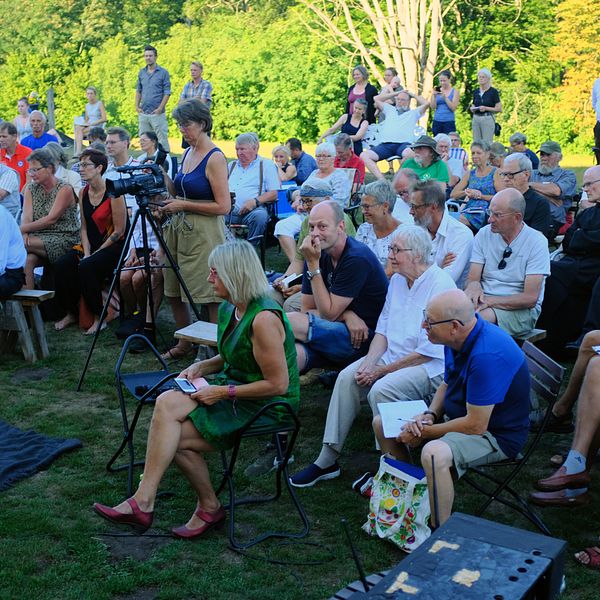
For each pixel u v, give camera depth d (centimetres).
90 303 669
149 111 1340
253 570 354
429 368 429
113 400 541
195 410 371
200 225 579
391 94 1203
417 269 435
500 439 366
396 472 373
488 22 2523
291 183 1003
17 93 2648
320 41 2436
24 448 466
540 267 502
